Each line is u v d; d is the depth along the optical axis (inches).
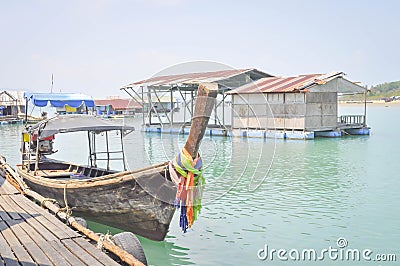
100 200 357.1
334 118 1232.8
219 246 351.6
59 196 393.7
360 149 927.7
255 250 341.7
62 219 326.3
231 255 332.5
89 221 405.4
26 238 275.1
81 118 475.8
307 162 749.3
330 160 772.6
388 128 1531.7
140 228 352.2
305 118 1146.7
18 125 2005.4
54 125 451.5
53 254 245.4
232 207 462.9
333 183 575.2
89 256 240.7
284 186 556.7
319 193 520.1
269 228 393.7
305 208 456.1
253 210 451.2
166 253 338.0
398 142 1059.3
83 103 1251.2
